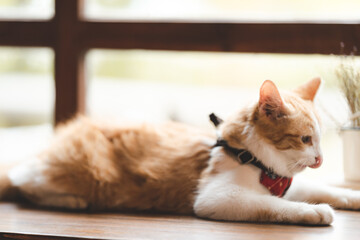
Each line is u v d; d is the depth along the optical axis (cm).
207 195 139
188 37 188
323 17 188
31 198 167
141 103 215
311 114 141
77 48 196
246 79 201
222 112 205
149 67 212
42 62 220
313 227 127
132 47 192
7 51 221
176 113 212
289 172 142
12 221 138
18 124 226
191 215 147
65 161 157
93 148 159
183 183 150
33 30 199
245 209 132
